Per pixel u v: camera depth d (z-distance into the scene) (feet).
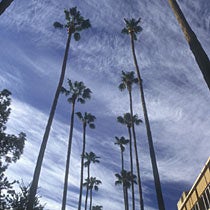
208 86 20.29
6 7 20.18
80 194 106.11
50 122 50.31
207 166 65.36
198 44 23.07
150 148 55.52
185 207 85.92
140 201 78.48
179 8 26.91
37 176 42.16
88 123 133.80
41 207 49.32
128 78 119.55
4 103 81.71
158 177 50.47
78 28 79.87
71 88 109.81
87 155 170.60
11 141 78.64
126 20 100.27
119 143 161.17
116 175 153.17
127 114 133.49
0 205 47.47
